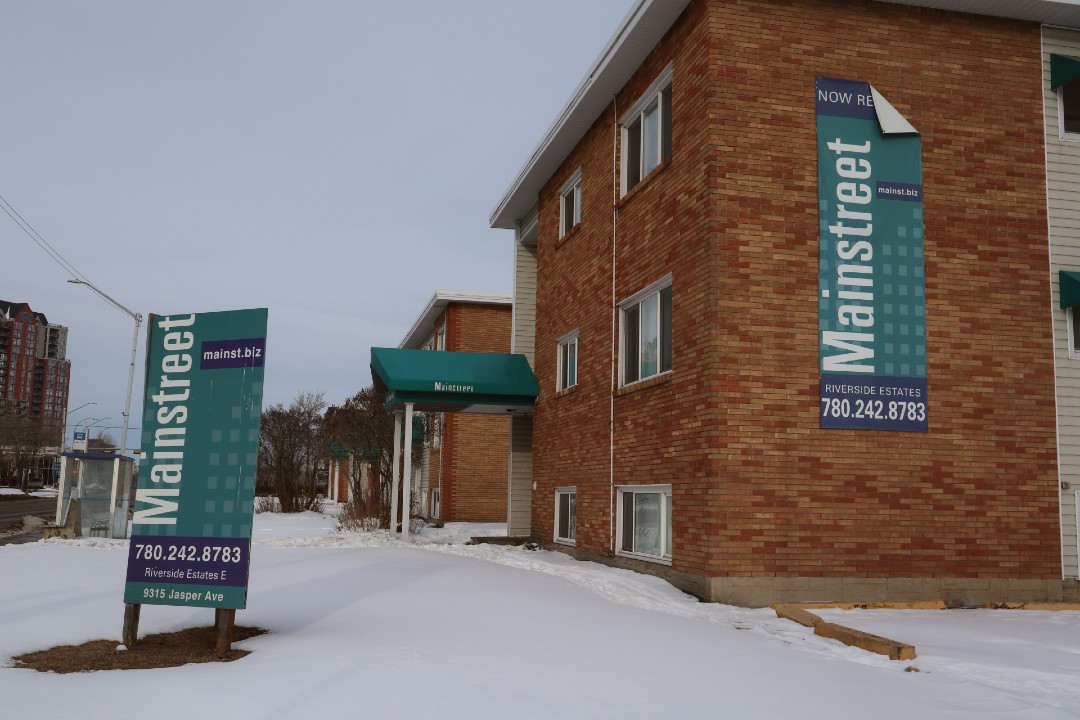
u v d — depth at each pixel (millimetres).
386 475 30906
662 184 14828
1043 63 14070
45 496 75875
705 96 13172
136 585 8250
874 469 12758
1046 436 13328
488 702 6062
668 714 5992
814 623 10320
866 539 12609
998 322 13391
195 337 8719
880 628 10359
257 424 8320
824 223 13070
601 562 16984
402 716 5645
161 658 7680
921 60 13656
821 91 13312
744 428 12516
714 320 12641
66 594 11070
